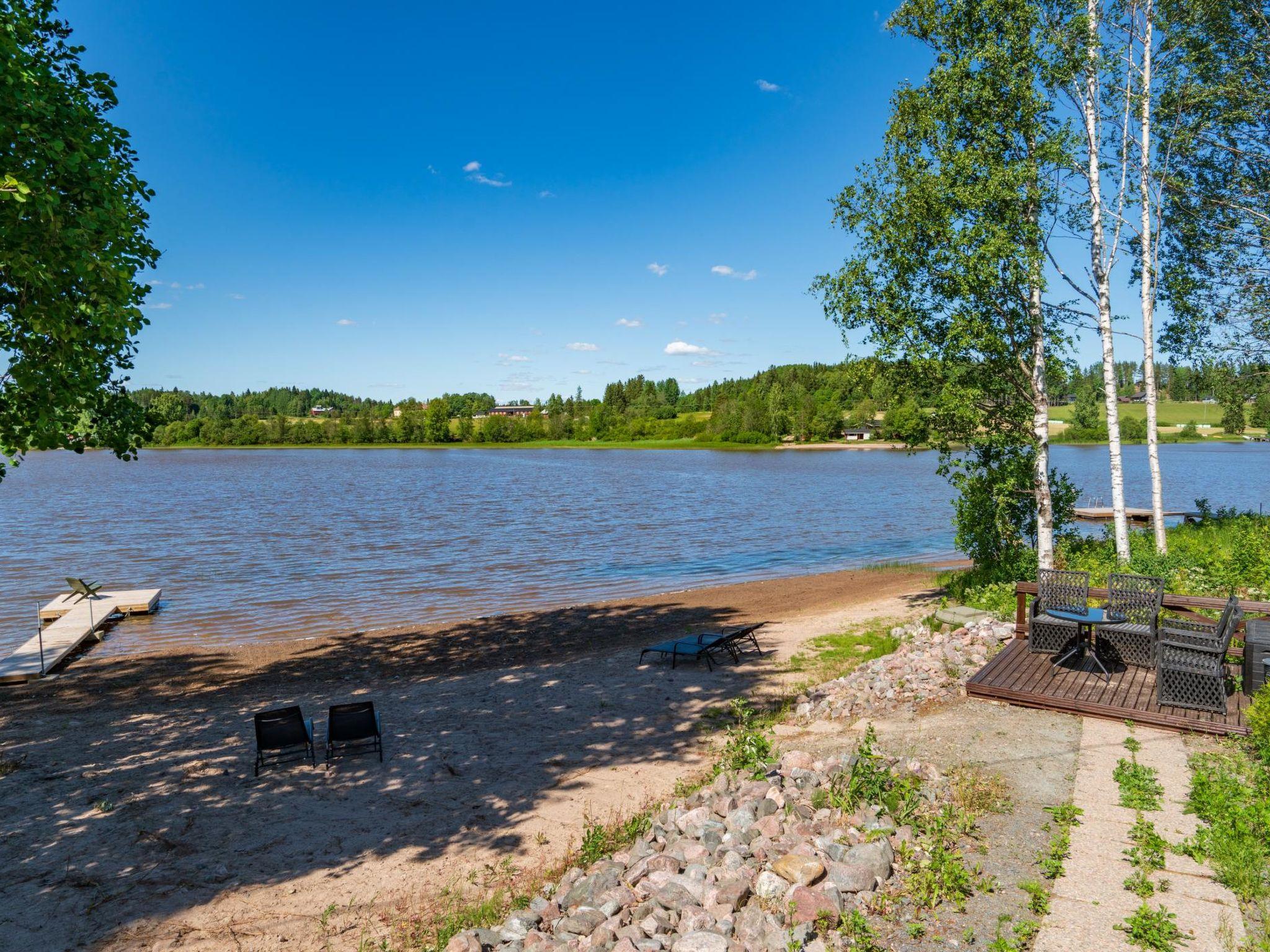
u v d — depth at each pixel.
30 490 68.88
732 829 6.37
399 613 22.22
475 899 6.76
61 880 7.31
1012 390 16.58
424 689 14.13
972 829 6.02
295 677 15.48
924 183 15.58
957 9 15.87
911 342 16.11
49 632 18.61
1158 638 8.88
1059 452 126.56
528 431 198.25
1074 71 15.93
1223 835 5.55
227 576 27.95
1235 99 19.55
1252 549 15.88
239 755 10.70
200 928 6.46
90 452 158.12
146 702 13.73
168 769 10.21
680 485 73.56
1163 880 5.15
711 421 185.75
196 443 187.50
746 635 15.61
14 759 10.66
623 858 6.69
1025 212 16.17
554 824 8.30
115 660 17.08
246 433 187.62
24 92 8.36
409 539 37.44
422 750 10.77
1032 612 10.33
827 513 49.75
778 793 6.99
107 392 10.91
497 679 14.62
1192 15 18.91
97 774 10.06
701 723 11.50
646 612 21.67
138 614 21.95
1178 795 6.45
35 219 8.44
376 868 7.46
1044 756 7.50
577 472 94.31
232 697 13.94
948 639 12.55
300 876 7.33
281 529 41.03
